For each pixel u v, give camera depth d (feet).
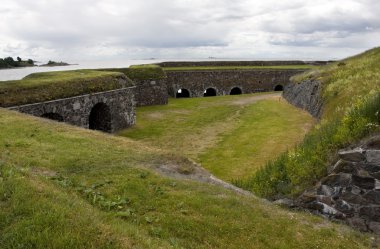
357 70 67.05
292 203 30.01
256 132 66.39
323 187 28.58
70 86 64.13
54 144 33.24
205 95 147.95
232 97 123.13
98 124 73.97
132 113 79.82
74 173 26.76
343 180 27.50
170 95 131.64
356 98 46.85
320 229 25.09
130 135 70.44
